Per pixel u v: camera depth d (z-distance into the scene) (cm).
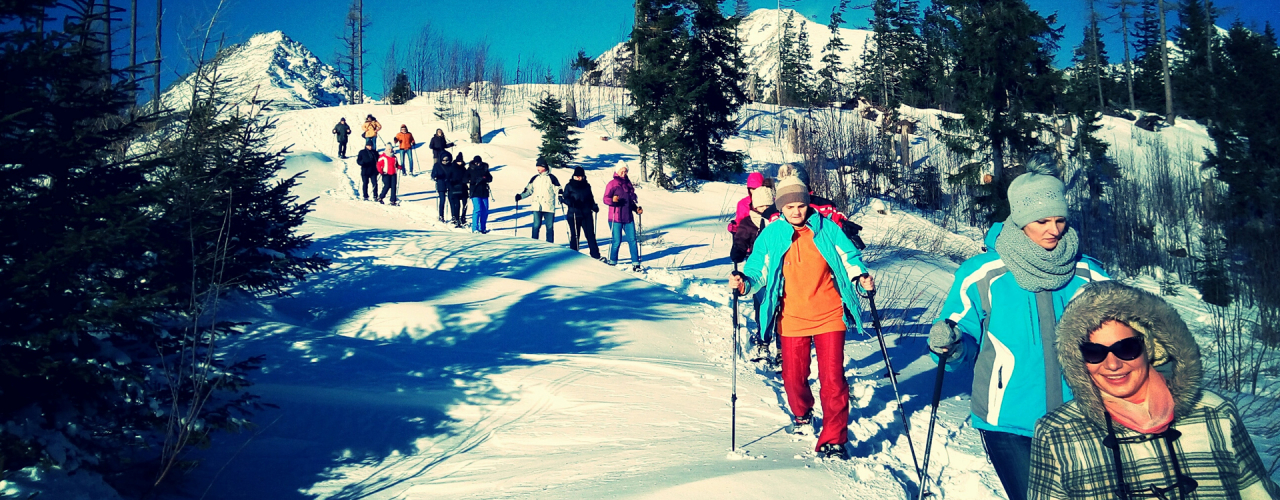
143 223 393
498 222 2017
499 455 499
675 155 3078
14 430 349
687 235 1964
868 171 3303
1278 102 3238
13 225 368
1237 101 3484
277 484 468
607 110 4503
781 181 488
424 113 4391
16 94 375
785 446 484
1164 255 2859
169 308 440
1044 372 300
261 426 548
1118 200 3188
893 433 535
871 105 4712
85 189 407
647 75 3055
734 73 3309
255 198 663
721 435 509
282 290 877
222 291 548
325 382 619
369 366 657
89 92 415
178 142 507
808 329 482
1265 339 1223
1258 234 2606
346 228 1473
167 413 426
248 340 673
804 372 495
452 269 1175
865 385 670
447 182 1875
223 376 455
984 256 322
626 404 577
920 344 925
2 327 353
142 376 400
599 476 438
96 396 383
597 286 1076
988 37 2956
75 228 382
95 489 369
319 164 2847
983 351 316
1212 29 5850
